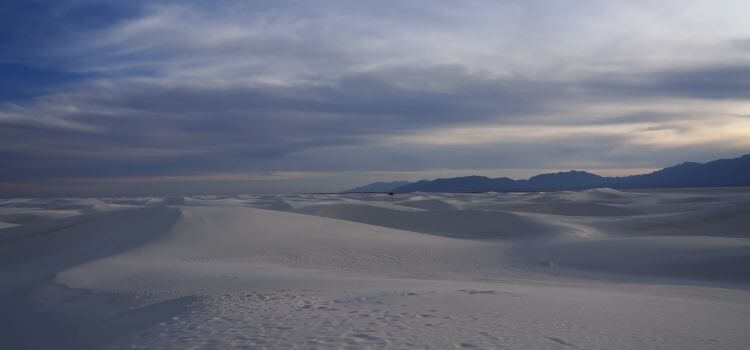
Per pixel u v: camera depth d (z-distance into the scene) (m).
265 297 11.30
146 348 7.38
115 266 20.11
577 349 6.95
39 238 31.22
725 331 8.53
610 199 83.25
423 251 27.41
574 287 17.56
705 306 11.53
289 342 7.18
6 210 73.12
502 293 11.98
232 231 29.56
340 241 28.88
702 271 22.11
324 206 56.78
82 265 20.44
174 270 18.98
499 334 7.59
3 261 27.94
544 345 7.07
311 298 11.13
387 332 7.66
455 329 7.85
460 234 40.78
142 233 29.55
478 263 25.39
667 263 23.47
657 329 8.35
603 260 24.89
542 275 22.69
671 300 12.50
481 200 87.69
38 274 21.47
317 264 23.66
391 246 28.19
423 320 8.47
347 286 14.62
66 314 13.75
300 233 30.48
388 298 10.84
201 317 9.09
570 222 42.12
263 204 75.25
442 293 11.75
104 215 34.69
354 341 7.17
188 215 32.16
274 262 23.59
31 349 11.90
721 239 27.30
